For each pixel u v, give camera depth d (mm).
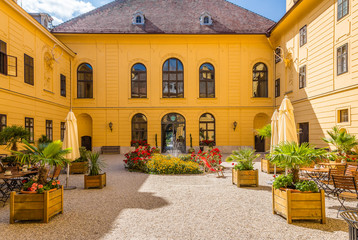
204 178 10562
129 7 24109
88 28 21750
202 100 22047
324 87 14367
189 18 23250
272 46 21891
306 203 5230
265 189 8430
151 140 21875
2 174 7633
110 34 21359
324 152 5660
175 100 22047
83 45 21812
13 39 13250
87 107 21781
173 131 22141
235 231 4863
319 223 5238
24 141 6289
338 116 13227
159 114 22016
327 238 4531
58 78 19000
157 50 22094
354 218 3873
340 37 12945
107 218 5621
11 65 12961
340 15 13000
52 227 5109
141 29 21859
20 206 5359
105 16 23109
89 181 8656
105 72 21938
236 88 22109
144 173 11867
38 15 19875
